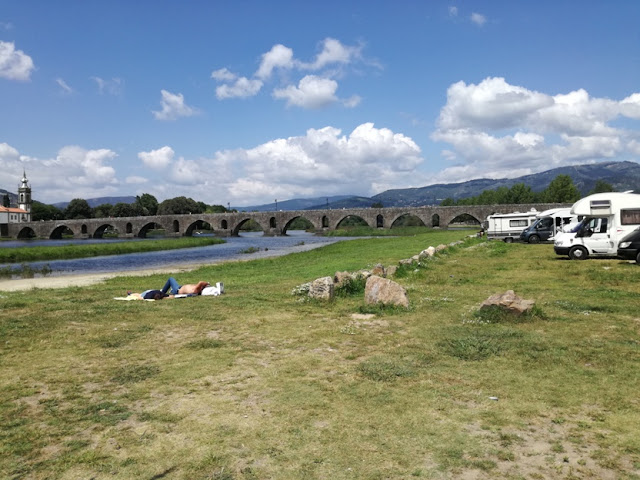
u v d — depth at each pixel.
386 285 12.02
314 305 12.47
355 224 158.50
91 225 132.88
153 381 6.50
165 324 10.22
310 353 7.86
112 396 5.95
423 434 4.83
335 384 6.31
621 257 23.50
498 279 17.14
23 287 22.22
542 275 17.91
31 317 10.81
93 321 10.48
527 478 4.02
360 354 7.76
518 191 123.69
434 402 5.65
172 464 4.27
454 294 13.75
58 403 5.71
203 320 10.62
